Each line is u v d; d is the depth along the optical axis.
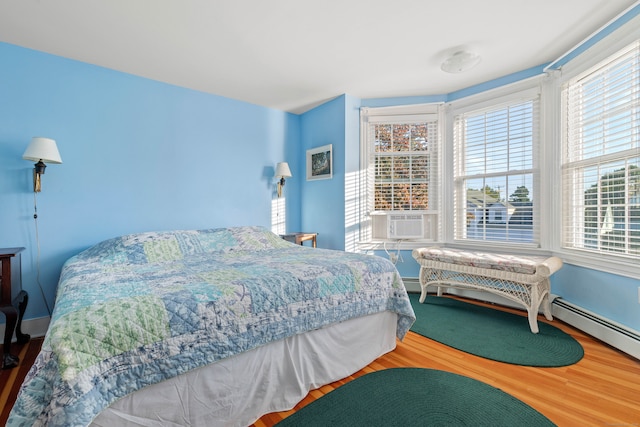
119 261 2.20
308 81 3.07
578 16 2.07
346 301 1.81
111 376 1.05
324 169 3.73
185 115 3.13
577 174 2.57
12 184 2.31
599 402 1.51
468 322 2.61
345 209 3.51
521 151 2.98
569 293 2.60
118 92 2.75
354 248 3.58
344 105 3.47
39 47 2.36
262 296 1.48
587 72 2.39
